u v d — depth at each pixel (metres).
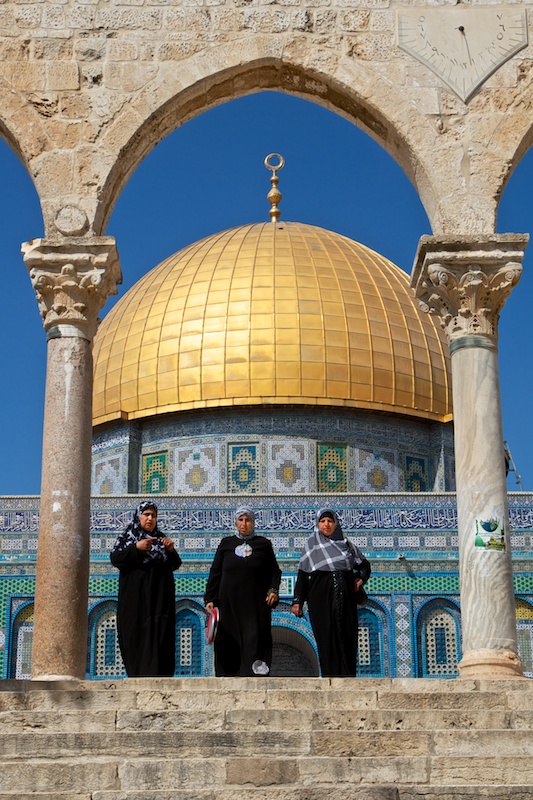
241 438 39.34
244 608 16.72
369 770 12.59
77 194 18.78
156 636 16.62
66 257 18.38
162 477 39.78
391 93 19.33
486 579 17.23
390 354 39.53
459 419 18.14
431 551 34.97
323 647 16.56
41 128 19.02
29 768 12.42
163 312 40.41
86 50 19.31
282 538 35.09
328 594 16.67
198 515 35.34
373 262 42.00
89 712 13.65
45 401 18.09
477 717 13.80
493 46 19.56
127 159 19.27
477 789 12.27
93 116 19.08
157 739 13.09
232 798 12.01
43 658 16.77
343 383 38.97
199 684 14.85
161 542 16.98
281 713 13.69
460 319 18.53
